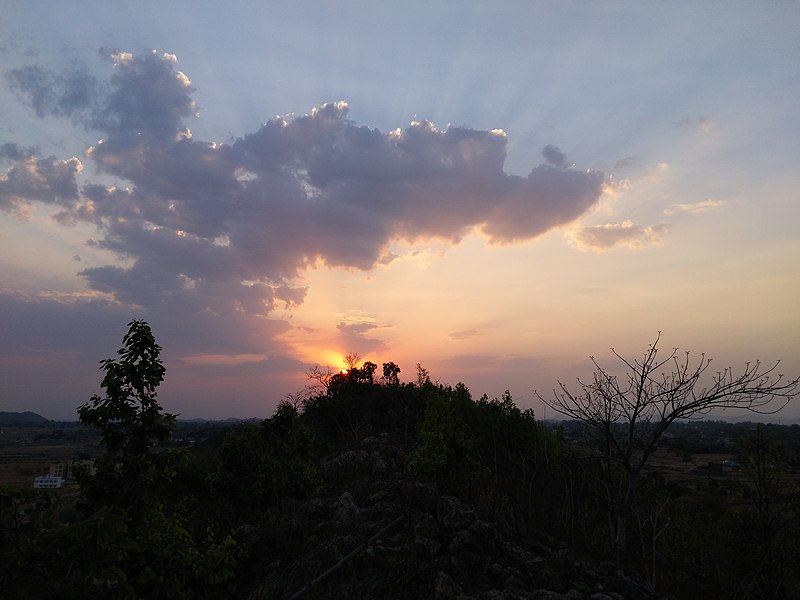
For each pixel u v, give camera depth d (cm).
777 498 1827
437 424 1736
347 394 2734
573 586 1021
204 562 847
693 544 1819
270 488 1421
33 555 663
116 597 682
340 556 1058
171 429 856
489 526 1187
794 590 1530
